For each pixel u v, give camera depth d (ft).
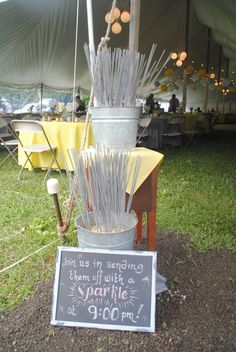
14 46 23.72
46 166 12.92
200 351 3.97
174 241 6.83
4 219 7.96
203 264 5.94
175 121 20.44
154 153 5.00
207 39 33.55
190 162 15.70
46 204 9.04
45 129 12.46
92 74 4.82
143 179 4.86
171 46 32.07
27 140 12.92
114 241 4.22
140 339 4.14
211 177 12.57
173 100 28.35
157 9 24.17
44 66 29.73
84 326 4.19
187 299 4.93
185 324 4.41
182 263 5.96
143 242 6.66
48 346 4.05
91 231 4.22
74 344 4.08
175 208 8.80
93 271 4.30
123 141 4.80
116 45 25.53
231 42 25.81
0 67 27.35
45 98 42.45
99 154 4.29
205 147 22.79
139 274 4.26
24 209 8.59
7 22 19.43
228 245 6.61
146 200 5.23
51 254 6.16
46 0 17.98
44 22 21.09
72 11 20.08
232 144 24.88
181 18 27.09
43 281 5.40
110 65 4.68
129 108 4.66
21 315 4.58
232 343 4.08
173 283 5.34
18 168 13.97
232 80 45.29
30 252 6.32
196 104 58.29
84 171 4.35
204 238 6.95
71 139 12.01
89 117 5.95
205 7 21.94
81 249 4.33
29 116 20.61
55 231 7.15
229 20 20.42
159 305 4.77
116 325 4.17
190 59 39.50
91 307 4.23
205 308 4.73
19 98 40.34
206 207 8.87
